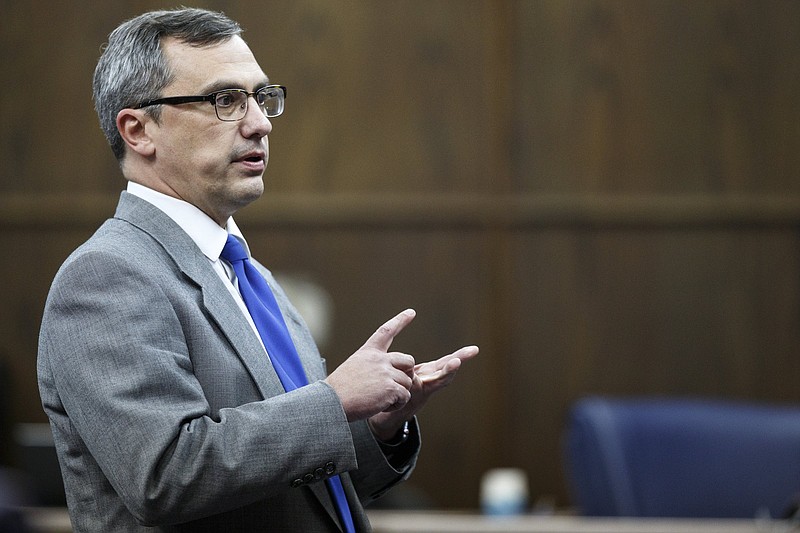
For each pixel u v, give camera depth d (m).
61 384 5.55
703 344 18.72
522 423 18.88
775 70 18.55
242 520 5.80
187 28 6.35
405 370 5.95
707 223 18.67
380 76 18.98
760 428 12.17
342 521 6.09
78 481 5.75
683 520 11.77
